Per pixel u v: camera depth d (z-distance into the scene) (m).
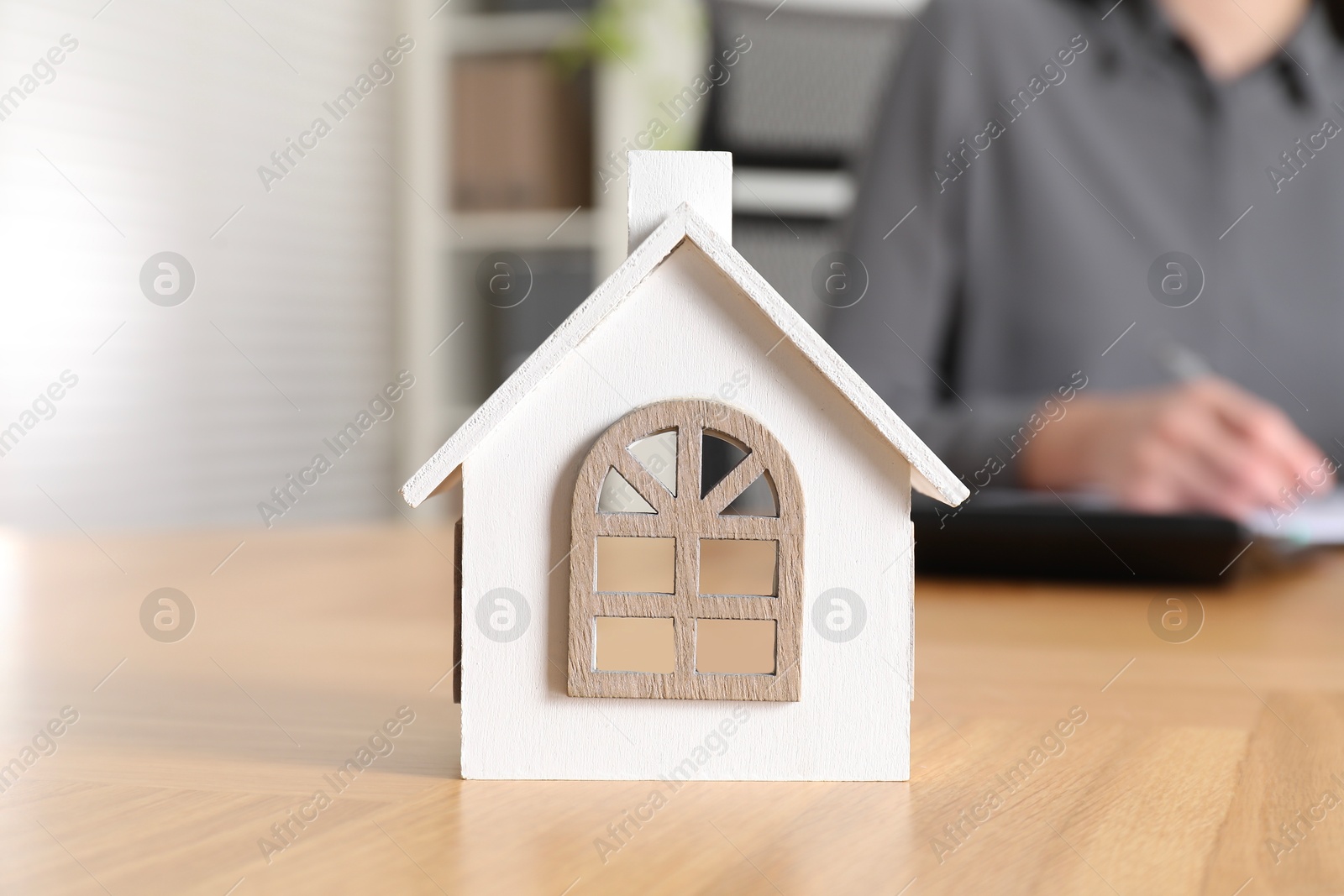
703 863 0.44
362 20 3.32
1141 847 0.47
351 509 3.36
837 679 0.59
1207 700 0.74
